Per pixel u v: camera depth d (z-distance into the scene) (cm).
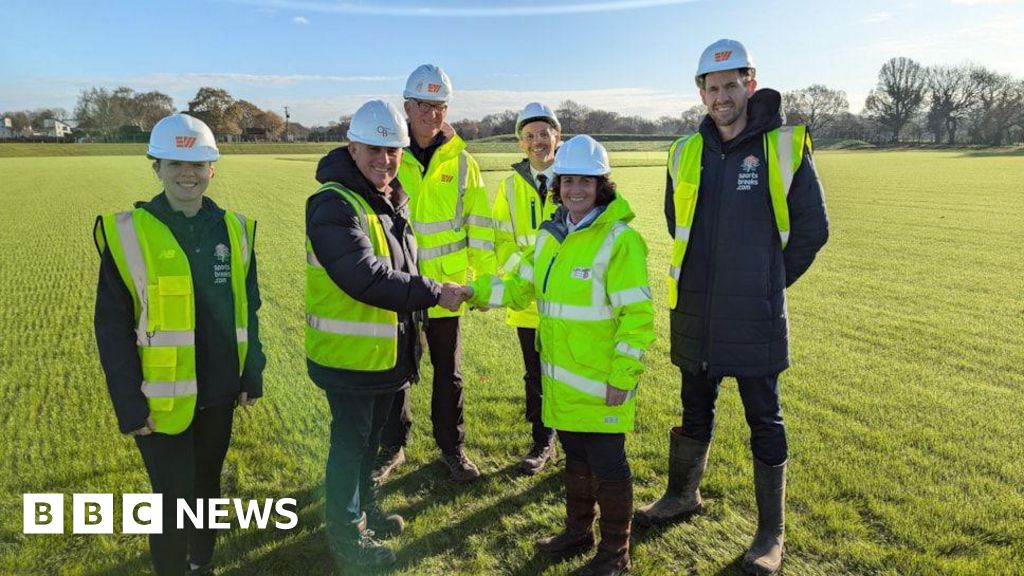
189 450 284
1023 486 387
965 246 1305
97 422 485
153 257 266
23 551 328
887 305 854
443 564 326
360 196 304
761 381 319
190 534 303
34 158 5803
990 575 304
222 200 2302
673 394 547
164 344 268
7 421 486
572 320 305
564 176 301
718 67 296
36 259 1180
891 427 475
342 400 314
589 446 312
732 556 329
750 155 306
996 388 555
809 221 308
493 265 434
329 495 319
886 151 8725
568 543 330
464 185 420
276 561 327
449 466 409
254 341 310
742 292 310
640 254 296
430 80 388
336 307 307
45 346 674
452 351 396
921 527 344
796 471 407
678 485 359
